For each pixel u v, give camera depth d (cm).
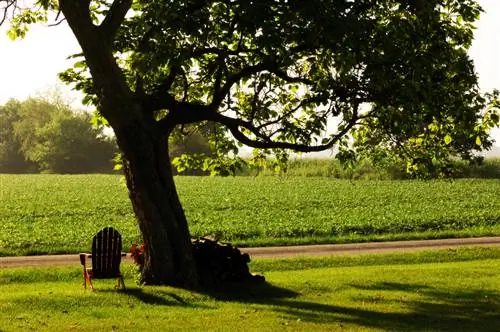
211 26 1773
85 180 9019
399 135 2098
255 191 6400
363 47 1744
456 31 1883
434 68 1833
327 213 4519
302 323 1472
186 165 2288
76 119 14425
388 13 1972
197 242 2022
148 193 1881
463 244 3334
